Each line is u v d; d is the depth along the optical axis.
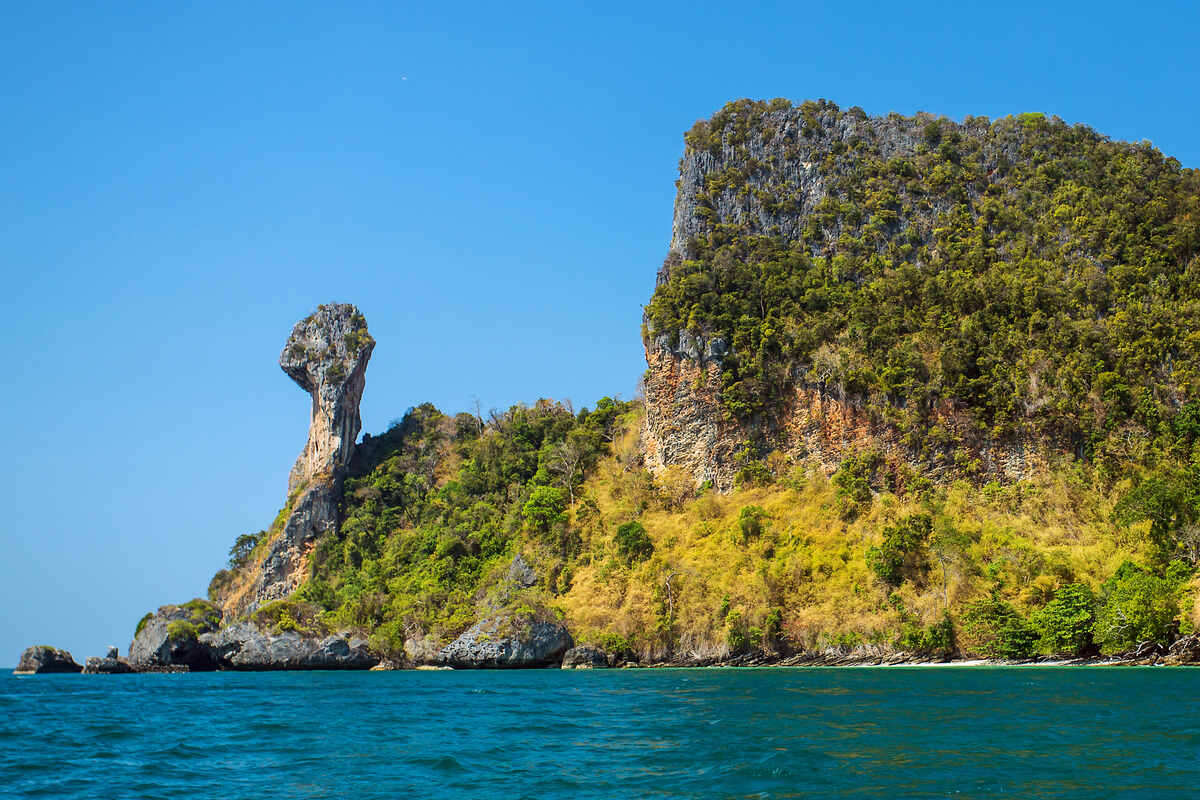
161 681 100.94
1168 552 86.62
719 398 124.50
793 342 124.25
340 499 153.25
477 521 135.00
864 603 94.94
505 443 154.38
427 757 39.03
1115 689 56.38
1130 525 91.88
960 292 119.62
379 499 151.88
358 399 162.88
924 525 97.88
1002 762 33.06
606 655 101.00
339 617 123.44
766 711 50.31
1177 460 98.50
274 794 32.44
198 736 47.97
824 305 128.12
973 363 112.88
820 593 98.00
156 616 127.94
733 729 43.53
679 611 101.69
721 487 121.06
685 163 157.00
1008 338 113.31
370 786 33.25
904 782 30.17
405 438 167.00
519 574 117.50
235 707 63.69
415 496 152.12
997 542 96.69
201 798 32.16
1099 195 129.62
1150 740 37.00
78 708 65.25
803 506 111.25
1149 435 102.12
